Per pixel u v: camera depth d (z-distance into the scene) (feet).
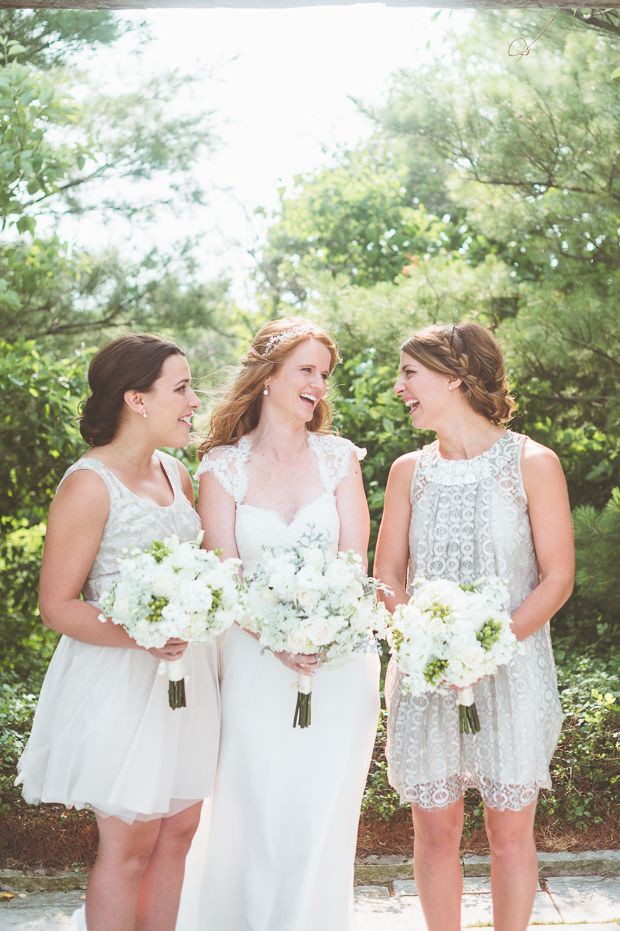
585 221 19.93
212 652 10.03
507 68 20.20
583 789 13.32
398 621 8.95
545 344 19.27
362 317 22.34
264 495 10.40
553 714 9.75
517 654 9.55
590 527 18.16
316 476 10.53
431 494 10.00
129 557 9.30
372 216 38.63
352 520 10.57
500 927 9.53
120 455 9.52
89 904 9.11
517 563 9.75
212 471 10.50
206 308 29.86
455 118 20.84
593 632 21.26
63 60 23.72
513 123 20.04
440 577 9.83
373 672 10.30
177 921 10.38
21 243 25.29
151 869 9.73
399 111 21.61
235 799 10.00
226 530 10.36
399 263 36.65
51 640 22.30
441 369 9.80
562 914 11.34
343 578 8.92
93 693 9.04
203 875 10.22
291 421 10.52
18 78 15.74
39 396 20.06
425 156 22.59
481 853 12.75
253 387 10.53
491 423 10.07
